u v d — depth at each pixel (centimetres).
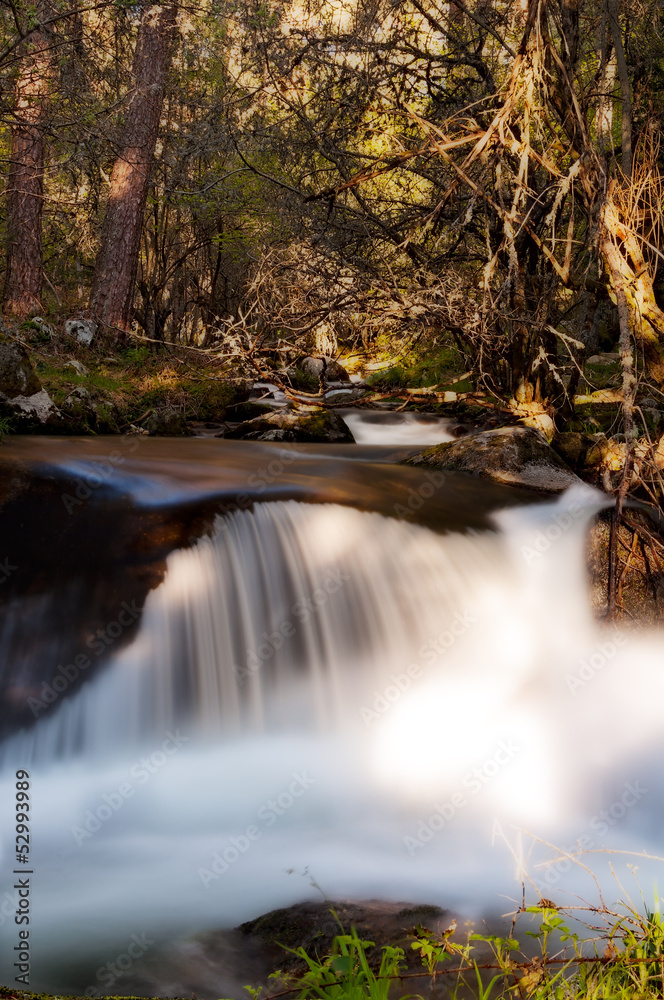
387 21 937
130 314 1564
